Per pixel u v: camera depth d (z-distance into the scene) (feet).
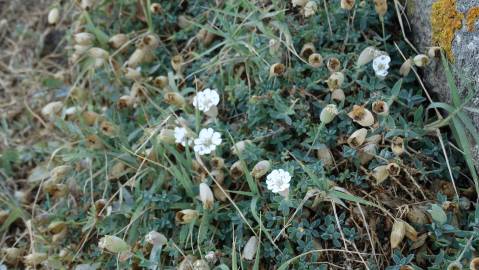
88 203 1.44
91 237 1.40
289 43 1.35
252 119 1.35
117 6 1.65
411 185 1.25
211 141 1.28
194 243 1.28
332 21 1.39
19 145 1.65
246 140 1.30
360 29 1.38
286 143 1.33
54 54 1.79
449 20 1.22
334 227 1.20
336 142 1.30
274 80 1.35
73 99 1.61
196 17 1.57
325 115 1.22
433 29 1.27
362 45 1.36
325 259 1.21
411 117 1.31
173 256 1.27
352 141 1.22
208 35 1.53
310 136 1.29
